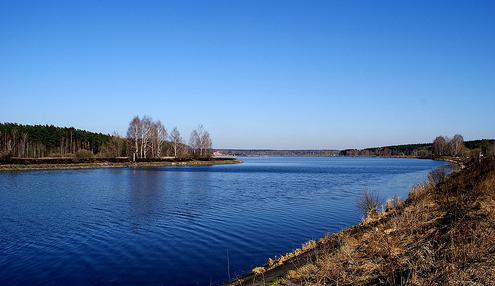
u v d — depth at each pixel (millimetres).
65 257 17844
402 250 12922
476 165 32438
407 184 55875
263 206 33438
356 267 11945
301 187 51281
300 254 15922
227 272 15703
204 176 71125
